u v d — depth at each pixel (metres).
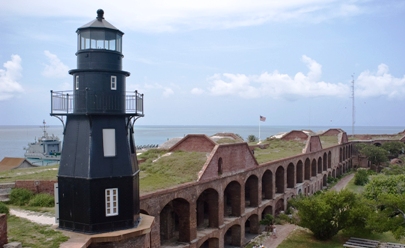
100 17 15.79
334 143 73.06
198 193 25.45
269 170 38.19
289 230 35.97
